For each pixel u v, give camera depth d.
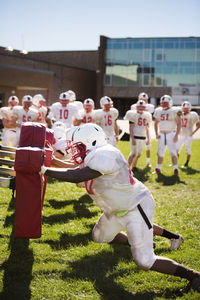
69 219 4.71
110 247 3.81
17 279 3.06
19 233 2.92
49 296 2.82
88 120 8.73
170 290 2.98
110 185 2.77
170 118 8.02
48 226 4.39
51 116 8.54
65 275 3.16
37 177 2.87
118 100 46.66
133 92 44.84
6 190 5.97
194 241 4.04
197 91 43.69
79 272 3.23
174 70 43.78
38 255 3.53
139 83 44.59
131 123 8.36
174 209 5.33
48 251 3.63
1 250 3.59
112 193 2.79
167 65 43.81
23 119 8.12
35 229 2.93
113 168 2.70
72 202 5.52
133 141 8.36
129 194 2.80
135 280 3.12
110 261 3.47
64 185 6.64
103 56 44.75
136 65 44.34
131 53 44.25
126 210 2.82
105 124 8.24
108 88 45.22
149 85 44.44
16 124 8.12
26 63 33.69
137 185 2.90
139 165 9.47
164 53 43.66
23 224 2.91
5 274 3.13
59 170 2.73
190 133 9.44
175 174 8.11
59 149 4.64
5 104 27.59
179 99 44.19
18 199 2.89
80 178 2.67
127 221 2.83
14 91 28.36
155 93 44.47
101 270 3.29
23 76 27.95
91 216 4.87
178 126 8.02
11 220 4.46
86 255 3.59
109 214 2.99
